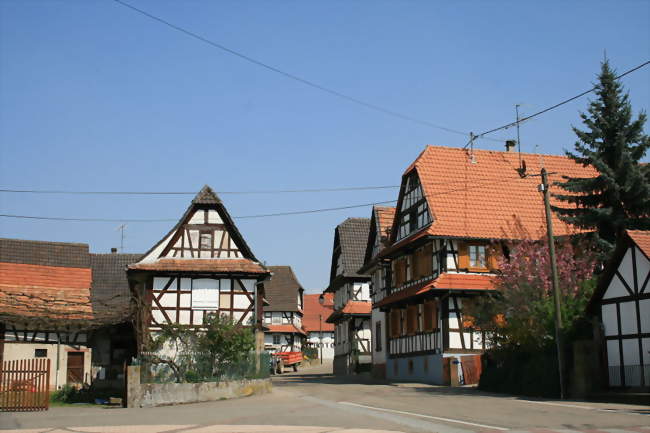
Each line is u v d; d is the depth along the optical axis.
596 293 25.17
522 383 27.05
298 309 84.06
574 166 42.75
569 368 24.92
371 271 50.28
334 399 25.81
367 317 54.69
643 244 23.42
